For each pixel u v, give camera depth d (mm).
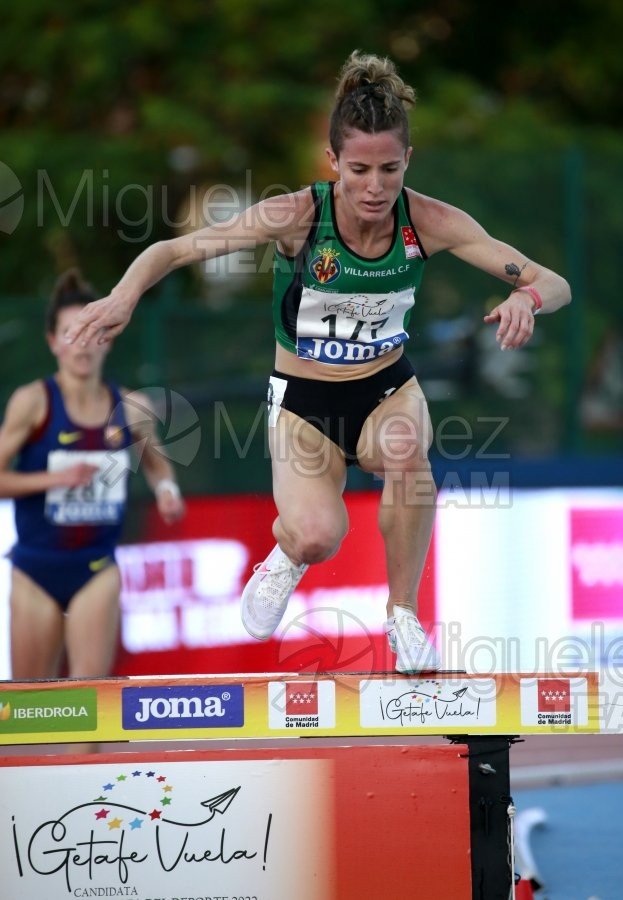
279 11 47375
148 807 11797
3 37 46938
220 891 11719
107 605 18453
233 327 31828
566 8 55031
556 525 26469
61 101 47250
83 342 11320
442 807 11836
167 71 46594
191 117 44188
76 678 11883
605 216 37812
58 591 18328
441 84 50000
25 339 31172
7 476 17875
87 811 11789
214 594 24844
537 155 36656
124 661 24000
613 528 27094
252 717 11805
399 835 11797
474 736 11961
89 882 11703
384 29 51906
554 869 16234
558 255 36406
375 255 12047
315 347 12516
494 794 11859
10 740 11750
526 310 11680
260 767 11852
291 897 11727
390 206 11672
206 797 11805
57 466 18641
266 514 25250
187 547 24766
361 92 11602
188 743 20641
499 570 25781
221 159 44031
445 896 11750
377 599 24641
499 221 36719
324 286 12133
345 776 11852
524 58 54562
